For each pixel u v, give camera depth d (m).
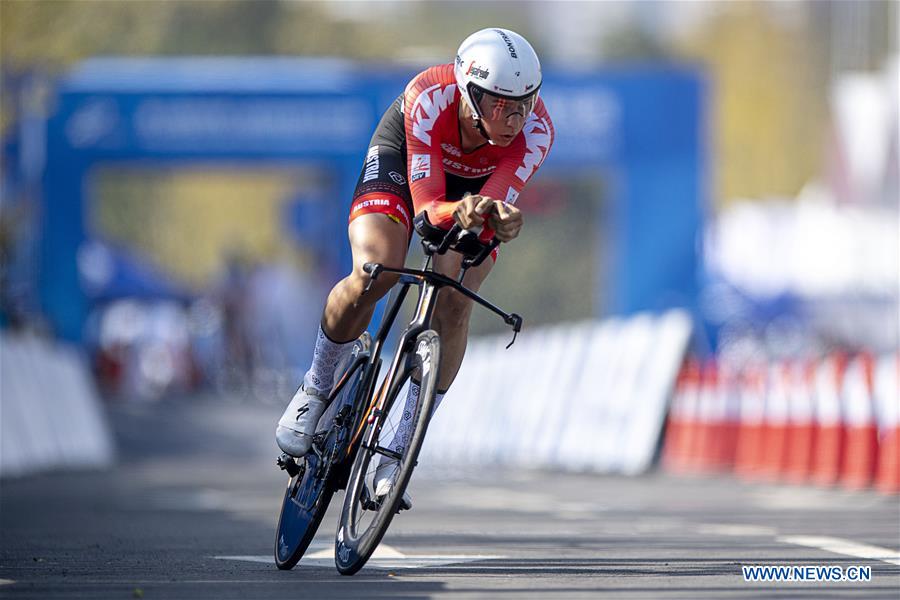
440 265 15.00
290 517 15.34
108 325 120.75
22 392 42.12
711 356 77.31
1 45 68.19
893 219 99.94
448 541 18.66
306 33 190.62
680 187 74.81
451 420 60.69
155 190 186.38
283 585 13.71
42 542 19.22
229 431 73.12
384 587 13.49
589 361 48.12
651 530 20.95
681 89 74.44
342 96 74.44
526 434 51.81
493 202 13.44
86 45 73.31
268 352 113.38
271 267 115.19
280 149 74.44
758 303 101.06
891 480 33.47
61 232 73.62
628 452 44.00
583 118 74.38
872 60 156.50
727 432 43.22
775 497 30.97
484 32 14.52
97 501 29.30
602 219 179.88
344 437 14.72
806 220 105.31
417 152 14.69
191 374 117.50
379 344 14.74
